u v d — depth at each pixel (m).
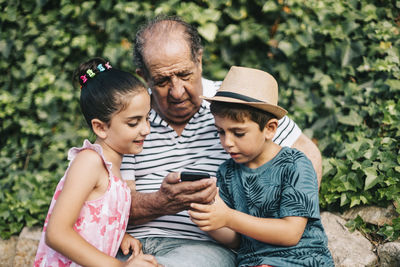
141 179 2.52
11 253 3.51
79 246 1.83
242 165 2.17
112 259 1.88
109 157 2.08
